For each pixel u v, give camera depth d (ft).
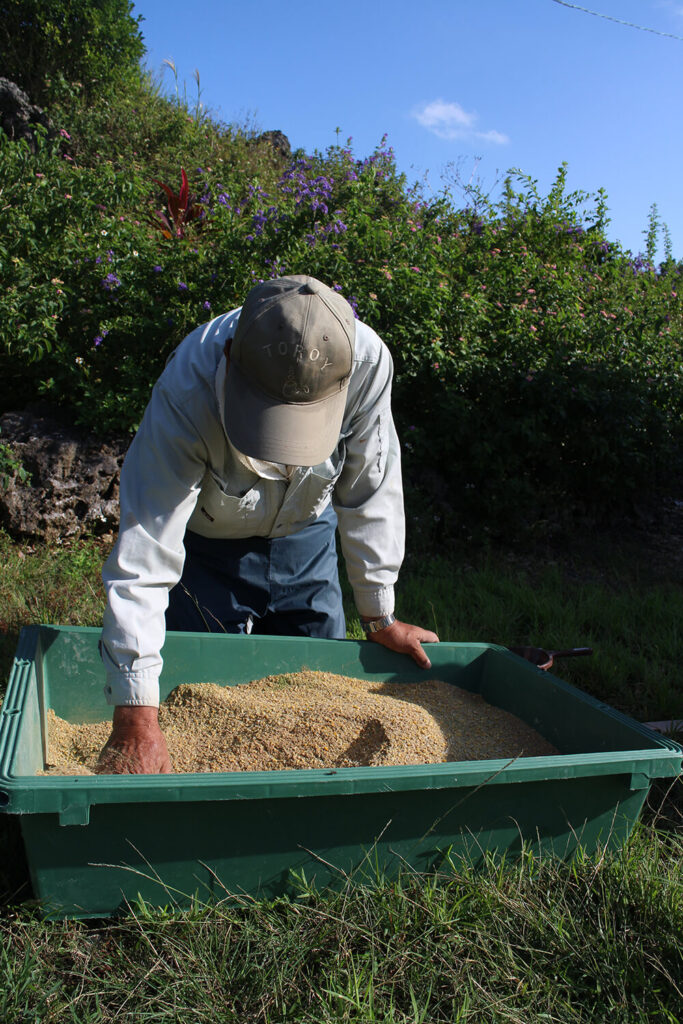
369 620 9.12
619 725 7.40
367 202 23.02
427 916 6.40
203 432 7.08
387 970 6.06
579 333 21.26
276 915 6.37
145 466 7.02
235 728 7.98
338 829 6.29
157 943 6.12
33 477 16.48
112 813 5.78
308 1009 5.63
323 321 6.30
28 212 18.33
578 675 12.58
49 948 6.03
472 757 7.81
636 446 21.34
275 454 6.36
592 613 14.94
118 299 18.07
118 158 30.25
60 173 19.72
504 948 6.24
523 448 19.84
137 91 38.17
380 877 6.50
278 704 8.25
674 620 14.60
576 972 6.17
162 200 28.94
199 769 7.50
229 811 5.97
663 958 6.32
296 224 18.76
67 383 17.85
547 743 8.35
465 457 19.53
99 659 8.57
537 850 6.94
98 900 6.11
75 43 35.29
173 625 9.60
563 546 19.90
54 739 8.00
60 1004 5.62
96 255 18.15
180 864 6.12
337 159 36.40
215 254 18.60
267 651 9.00
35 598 13.69
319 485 8.28
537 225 28.25
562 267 26.04
